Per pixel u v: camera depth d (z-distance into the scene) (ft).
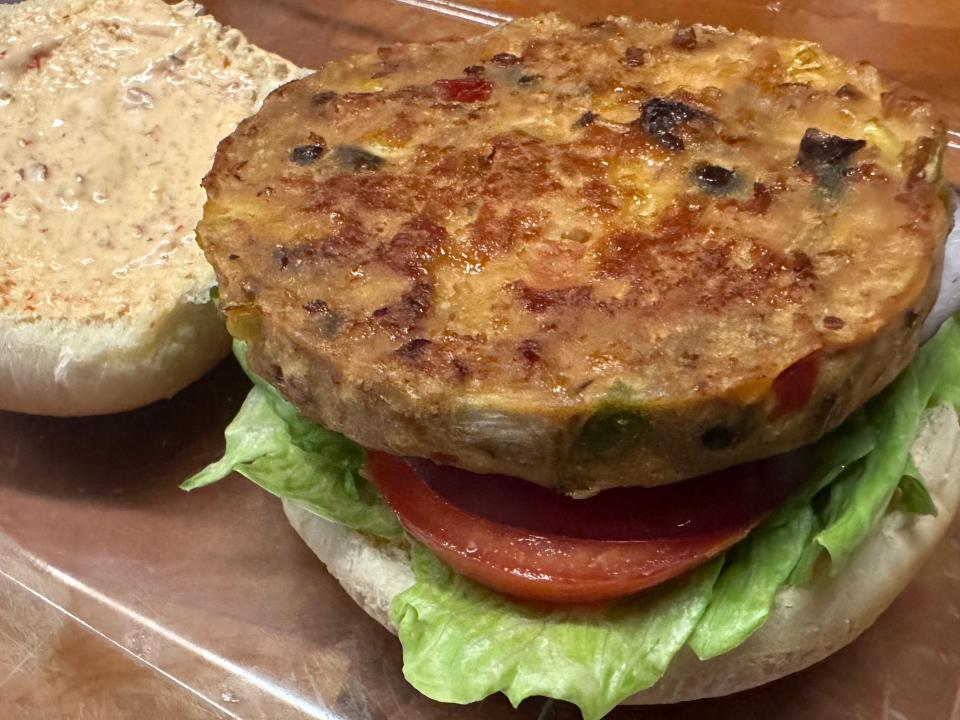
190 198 0.76
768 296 0.48
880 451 0.53
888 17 0.94
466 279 0.51
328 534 0.59
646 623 0.51
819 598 0.53
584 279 0.50
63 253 0.73
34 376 0.70
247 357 0.55
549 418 0.46
